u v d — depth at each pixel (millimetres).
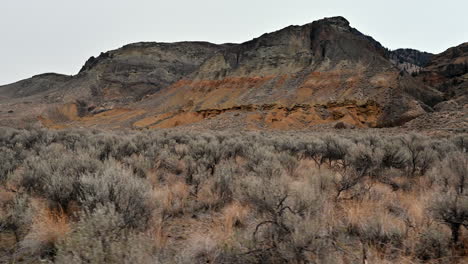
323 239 3785
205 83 101125
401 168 9773
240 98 82250
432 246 4086
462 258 3885
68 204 5062
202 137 21281
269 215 4480
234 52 109625
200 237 4492
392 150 9938
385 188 7664
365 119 59875
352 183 7188
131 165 8312
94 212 3934
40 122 102875
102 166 6598
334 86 73562
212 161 9930
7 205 5117
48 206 5023
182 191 7148
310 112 63938
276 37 103750
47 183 5227
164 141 17969
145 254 3143
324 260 3453
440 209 4312
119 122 89375
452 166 7309
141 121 84312
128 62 182500
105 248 3191
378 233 4449
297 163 10562
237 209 5660
